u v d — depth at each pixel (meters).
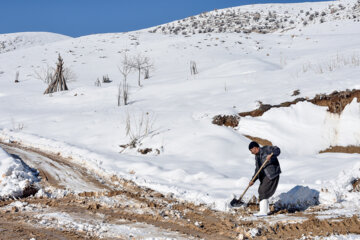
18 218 6.30
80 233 5.47
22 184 8.54
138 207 7.32
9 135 16.56
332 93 14.04
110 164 11.56
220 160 12.12
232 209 7.37
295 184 8.72
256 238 5.34
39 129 17.22
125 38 54.00
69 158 12.70
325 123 13.21
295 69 20.62
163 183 9.56
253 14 96.06
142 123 15.74
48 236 5.27
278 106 14.59
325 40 39.94
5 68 41.34
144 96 21.45
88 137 15.34
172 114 16.25
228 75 23.33
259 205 7.45
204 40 47.03
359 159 10.59
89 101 23.19
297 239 5.21
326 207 7.22
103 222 6.15
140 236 5.37
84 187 9.27
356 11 72.12
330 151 12.41
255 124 14.05
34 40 104.00
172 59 38.50
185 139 13.62
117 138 14.85
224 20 91.44
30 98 26.05
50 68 39.75
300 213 6.86
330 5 89.56
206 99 17.69
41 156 12.70
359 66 18.02
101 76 35.31
